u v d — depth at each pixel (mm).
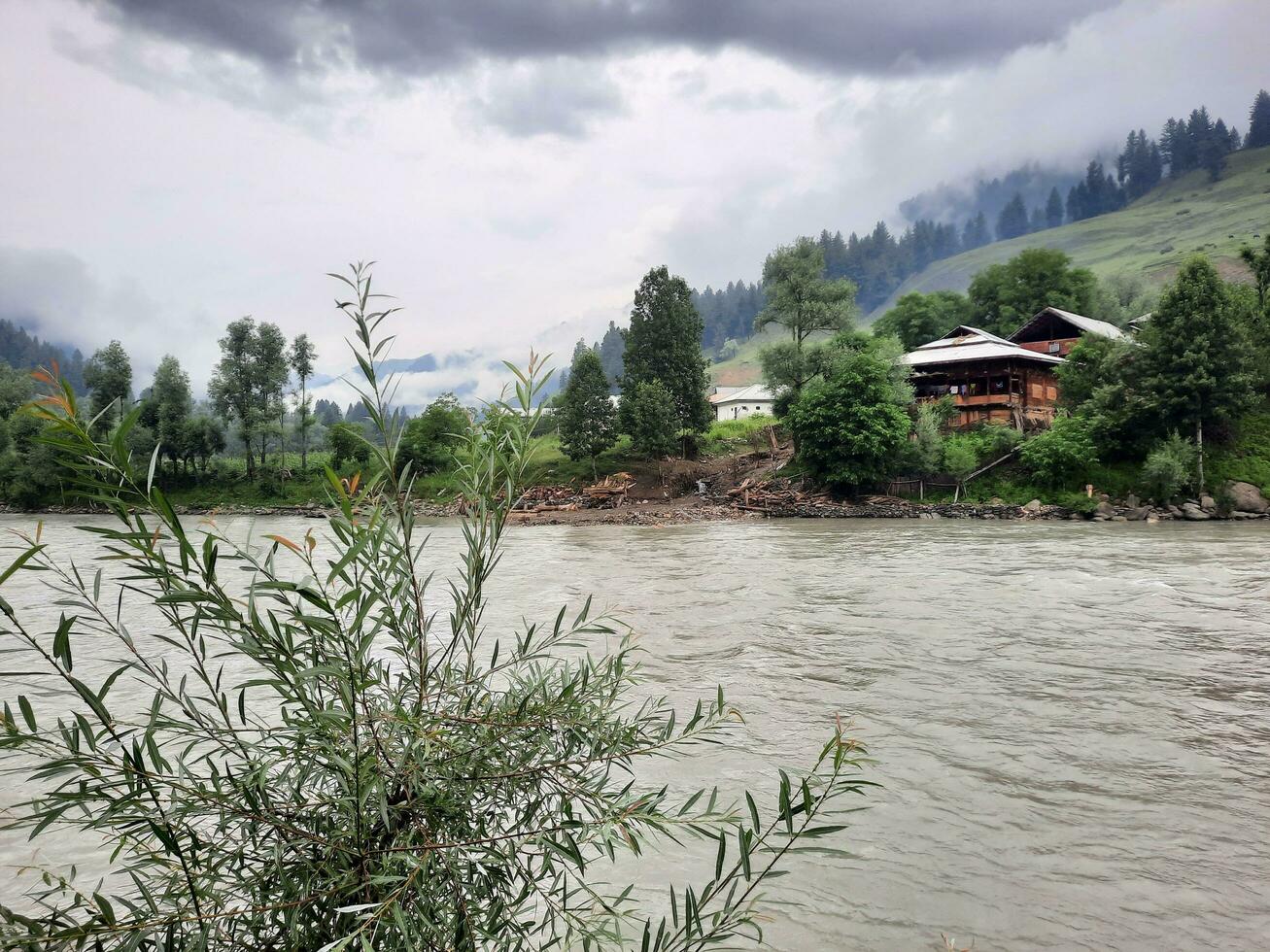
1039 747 7605
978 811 6184
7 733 1522
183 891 1698
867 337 51219
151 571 1530
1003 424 45906
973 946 4410
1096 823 6016
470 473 2100
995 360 48656
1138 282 78688
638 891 4867
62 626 1496
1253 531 29359
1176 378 37375
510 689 2148
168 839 1593
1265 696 9250
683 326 59312
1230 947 4465
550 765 1971
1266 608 14391
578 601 15742
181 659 10438
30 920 1471
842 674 10227
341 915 1707
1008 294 72875
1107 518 36375
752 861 5293
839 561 22297
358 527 1657
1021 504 39344
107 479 1439
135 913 1627
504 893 1963
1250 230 167500
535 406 2111
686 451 60031
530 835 1901
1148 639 12086
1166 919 4738
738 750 7422
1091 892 5023
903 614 14203
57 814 1585
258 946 1692
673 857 5328
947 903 4844
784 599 15922
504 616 13969
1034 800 6406
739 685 9734
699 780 6715
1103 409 40312
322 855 1762
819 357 49438
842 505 42625
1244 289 44156
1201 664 10617
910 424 43500
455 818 1876
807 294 52219
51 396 1376
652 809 1936
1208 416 37344
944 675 10164
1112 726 8234
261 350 65750
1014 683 9797
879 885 5043
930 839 5688
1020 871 5258
